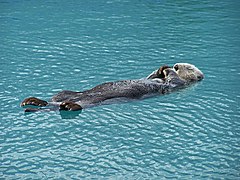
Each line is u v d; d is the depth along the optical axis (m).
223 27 23.97
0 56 19.92
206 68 18.53
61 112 14.14
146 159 11.69
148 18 25.59
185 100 15.37
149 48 20.92
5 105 14.84
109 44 21.48
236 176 10.91
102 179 10.80
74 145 12.36
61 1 29.41
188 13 26.64
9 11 27.03
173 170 11.20
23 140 12.61
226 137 12.83
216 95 15.81
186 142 12.55
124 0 29.66
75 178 10.83
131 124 13.56
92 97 14.64
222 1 29.45
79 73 17.88
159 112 14.40
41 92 15.98
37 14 26.42
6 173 11.01
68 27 24.06
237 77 17.52
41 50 20.70
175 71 17.08
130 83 15.55
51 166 11.34
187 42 21.72
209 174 11.02
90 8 27.70
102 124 13.52
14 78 17.36
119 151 12.08
